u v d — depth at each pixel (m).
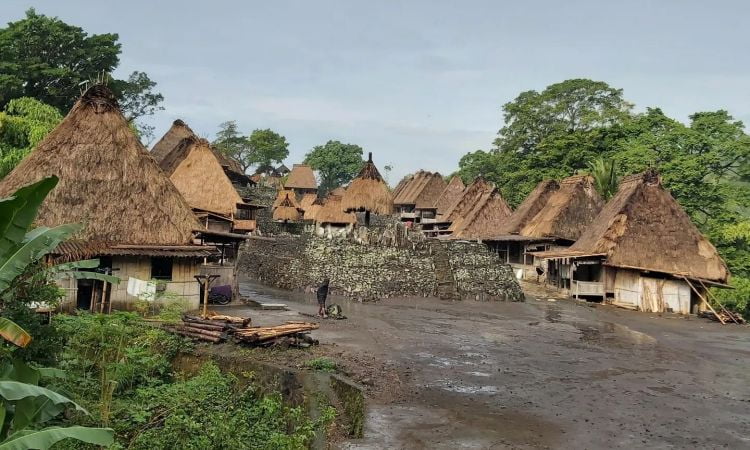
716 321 25.25
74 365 11.49
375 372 14.25
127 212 19.89
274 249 36.75
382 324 21.23
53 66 42.41
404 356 16.23
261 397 12.86
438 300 28.72
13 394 6.04
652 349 18.59
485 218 49.00
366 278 29.20
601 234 30.39
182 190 33.19
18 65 38.59
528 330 21.39
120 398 11.26
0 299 8.70
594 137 51.88
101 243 18.89
